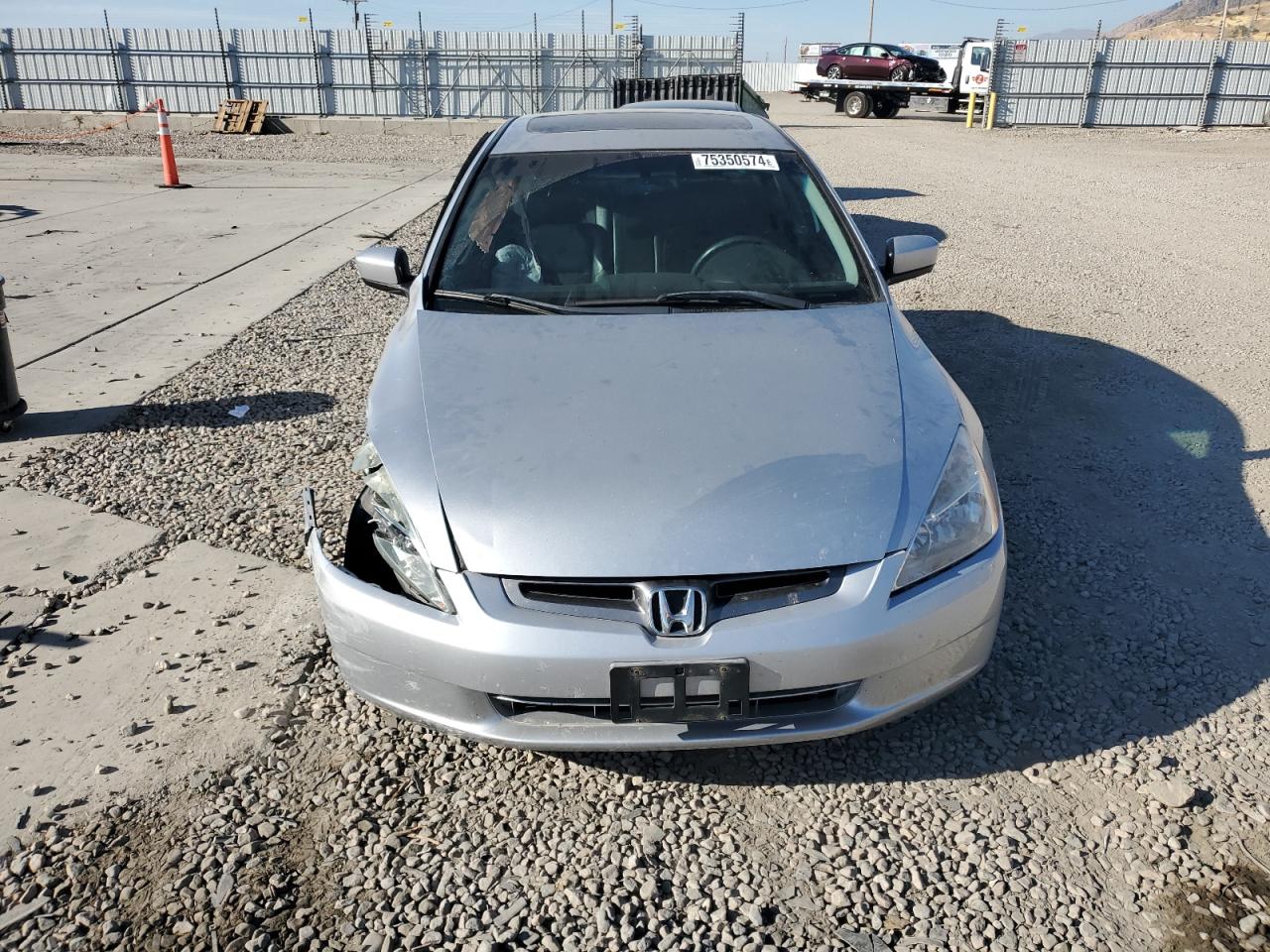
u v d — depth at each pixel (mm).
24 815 2439
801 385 2676
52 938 2102
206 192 13203
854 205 12102
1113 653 3082
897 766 2607
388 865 2295
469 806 2484
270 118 25469
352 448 4789
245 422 5129
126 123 25984
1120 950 2051
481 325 3006
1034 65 27406
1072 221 11031
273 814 2451
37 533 3922
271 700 2881
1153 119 27625
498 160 3699
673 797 2512
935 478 2432
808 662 2203
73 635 3223
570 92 26828
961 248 9445
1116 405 5266
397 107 27062
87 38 26562
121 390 5609
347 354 6297
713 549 2219
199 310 7301
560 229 3404
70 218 11078
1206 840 2342
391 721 2793
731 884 2238
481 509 2324
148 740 2717
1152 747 2660
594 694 2205
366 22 26344
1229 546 3758
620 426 2508
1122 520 3977
